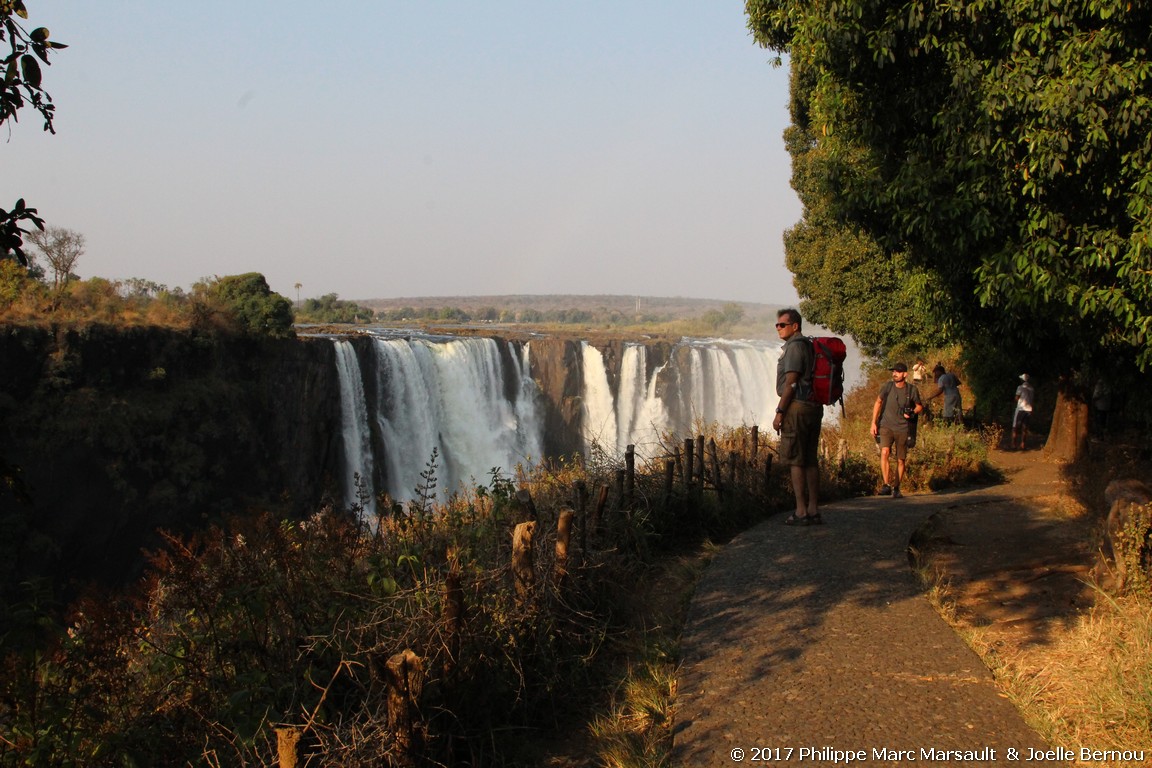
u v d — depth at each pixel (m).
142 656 4.34
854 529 7.49
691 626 5.19
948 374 18.31
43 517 26.56
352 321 83.44
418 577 4.72
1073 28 6.05
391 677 3.41
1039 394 22.59
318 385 32.88
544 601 4.75
